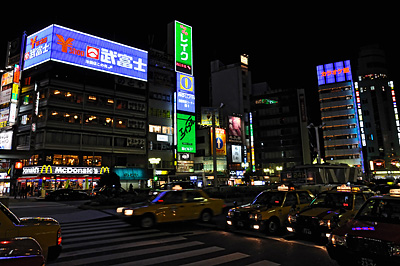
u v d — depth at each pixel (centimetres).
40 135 3997
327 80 8281
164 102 5369
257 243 834
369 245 502
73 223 1261
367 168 7612
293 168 2627
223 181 5688
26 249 359
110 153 4525
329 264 627
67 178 3975
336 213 804
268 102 7850
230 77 7912
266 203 1062
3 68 4647
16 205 2264
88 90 4475
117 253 722
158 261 648
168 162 5203
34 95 4016
